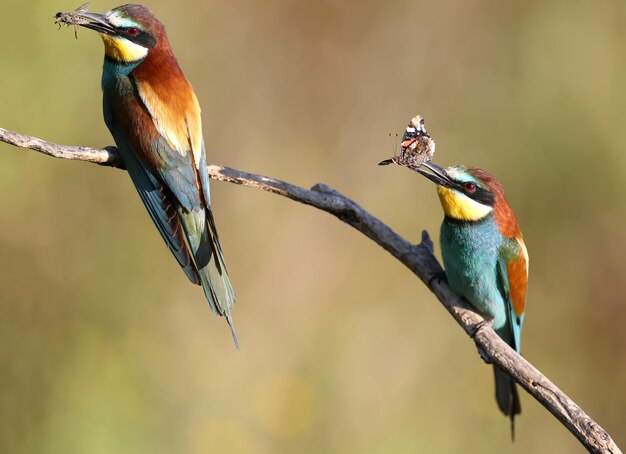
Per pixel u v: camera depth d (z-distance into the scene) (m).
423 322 13.10
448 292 9.49
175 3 13.83
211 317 12.30
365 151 14.39
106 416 11.50
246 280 13.20
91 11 12.37
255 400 12.30
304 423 12.25
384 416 12.57
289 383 12.50
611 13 14.16
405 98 14.60
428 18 14.68
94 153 8.66
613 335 13.48
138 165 8.82
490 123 14.38
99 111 12.40
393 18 14.65
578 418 7.56
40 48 11.95
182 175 8.67
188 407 11.98
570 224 13.76
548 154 13.98
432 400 12.77
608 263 13.61
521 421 12.65
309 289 13.27
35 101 11.97
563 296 13.63
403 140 9.27
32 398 11.59
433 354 12.97
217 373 12.22
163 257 12.24
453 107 14.53
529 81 14.30
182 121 8.80
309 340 12.98
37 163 11.91
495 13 14.62
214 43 14.15
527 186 13.98
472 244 9.35
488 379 12.76
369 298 13.27
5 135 8.05
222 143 14.11
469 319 9.38
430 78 14.64
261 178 8.66
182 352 12.13
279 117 14.32
